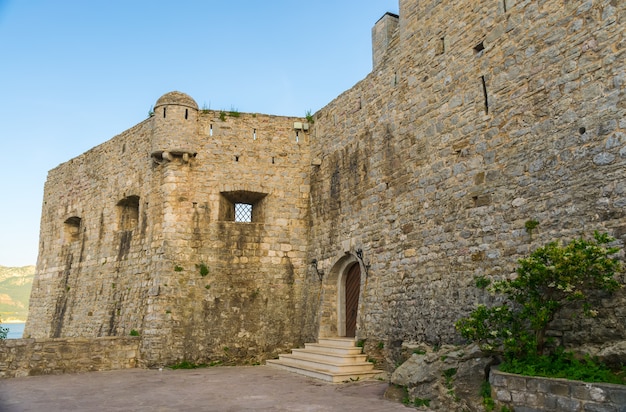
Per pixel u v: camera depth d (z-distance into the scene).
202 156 19.31
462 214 12.14
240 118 19.95
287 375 14.59
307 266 19.12
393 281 14.34
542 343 9.02
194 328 17.55
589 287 8.54
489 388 8.77
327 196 18.47
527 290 9.30
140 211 20.16
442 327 12.20
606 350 8.20
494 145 11.48
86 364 16.11
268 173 19.67
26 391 11.96
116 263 20.84
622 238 8.55
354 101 17.48
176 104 19.23
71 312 22.62
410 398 10.05
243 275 18.59
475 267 11.55
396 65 15.42
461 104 12.64
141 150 20.88
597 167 9.15
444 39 13.54
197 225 18.66
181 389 12.12
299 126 20.06
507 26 11.56
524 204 10.51
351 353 14.62
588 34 9.67
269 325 18.34
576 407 7.19
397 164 14.84
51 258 25.38
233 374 14.98
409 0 15.18
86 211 23.55
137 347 17.31
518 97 11.02
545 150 10.21
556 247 8.48
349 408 9.59
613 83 9.09
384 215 15.16
